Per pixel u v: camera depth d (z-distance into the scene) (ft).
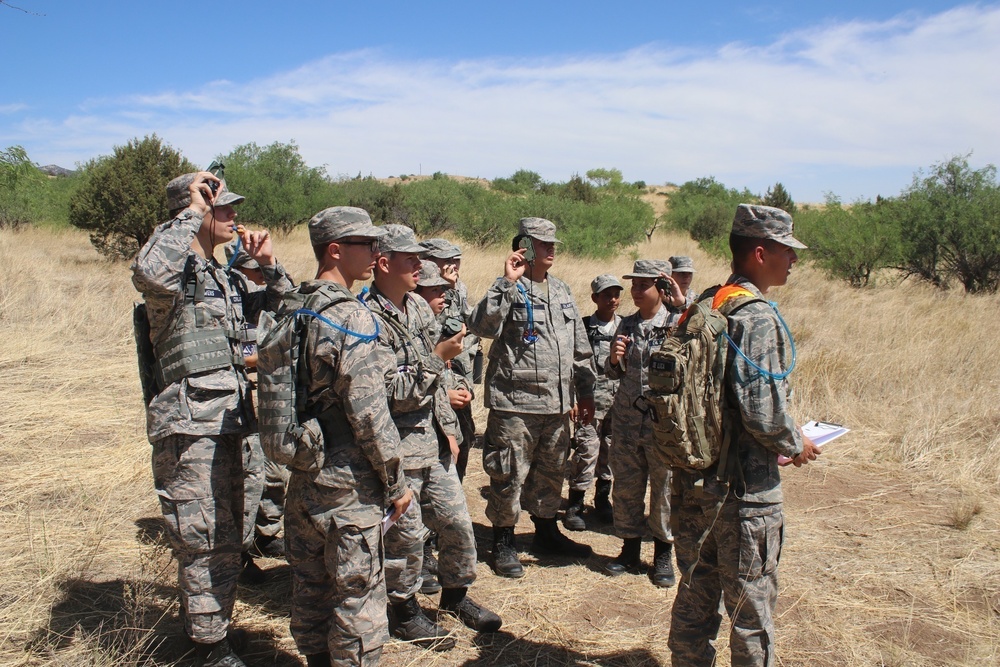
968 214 52.49
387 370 10.33
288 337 8.50
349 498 8.75
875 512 17.08
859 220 57.41
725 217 97.86
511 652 11.46
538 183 181.47
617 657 11.45
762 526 8.64
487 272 49.03
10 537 13.55
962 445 20.85
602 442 17.51
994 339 31.86
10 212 70.08
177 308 9.73
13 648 10.34
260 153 84.33
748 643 8.73
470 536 11.96
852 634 12.08
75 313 32.19
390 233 11.22
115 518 14.73
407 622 11.53
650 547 15.80
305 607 9.41
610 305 17.49
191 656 10.59
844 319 37.11
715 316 8.68
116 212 53.21
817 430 9.74
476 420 23.31
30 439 18.71
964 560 14.65
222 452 9.82
